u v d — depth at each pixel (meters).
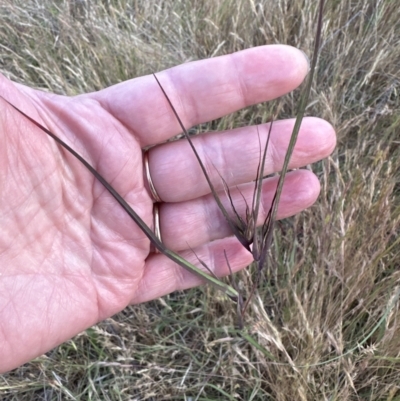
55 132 0.13
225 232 0.15
